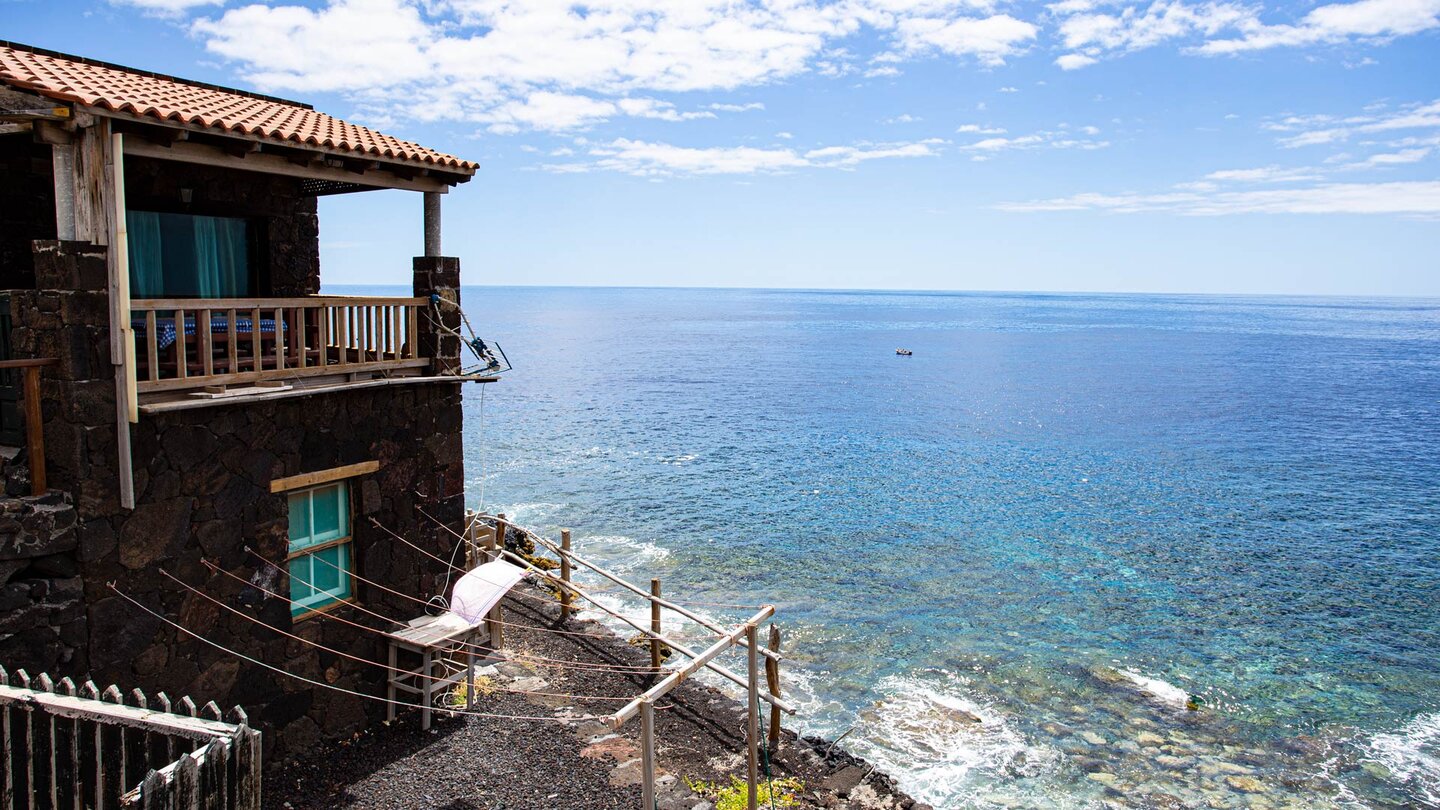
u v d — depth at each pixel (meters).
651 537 31.05
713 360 106.75
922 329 186.38
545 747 13.06
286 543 11.55
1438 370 94.31
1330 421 58.78
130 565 9.73
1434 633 23.02
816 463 44.53
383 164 12.20
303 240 15.65
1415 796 15.54
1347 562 28.81
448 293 13.55
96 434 9.22
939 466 44.06
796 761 13.84
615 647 17.62
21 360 8.71
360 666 12.88
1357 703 19.05
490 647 16.12
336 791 11.48
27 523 8.84
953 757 16.44
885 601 24.91
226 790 5.93
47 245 8.91
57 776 6.91
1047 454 47.31
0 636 8.71
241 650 11.10
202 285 14.00
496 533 21.27
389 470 13.00
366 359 14.04
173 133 9.66
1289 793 15.55
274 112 13.10
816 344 137.38
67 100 8.67
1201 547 30.39
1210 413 62.62
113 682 9.69
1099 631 22.88
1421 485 40.00
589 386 78.06
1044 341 146.38
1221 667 20.75
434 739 13.02
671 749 13.69
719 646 11.84
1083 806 14.95
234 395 10.32
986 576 27.20
